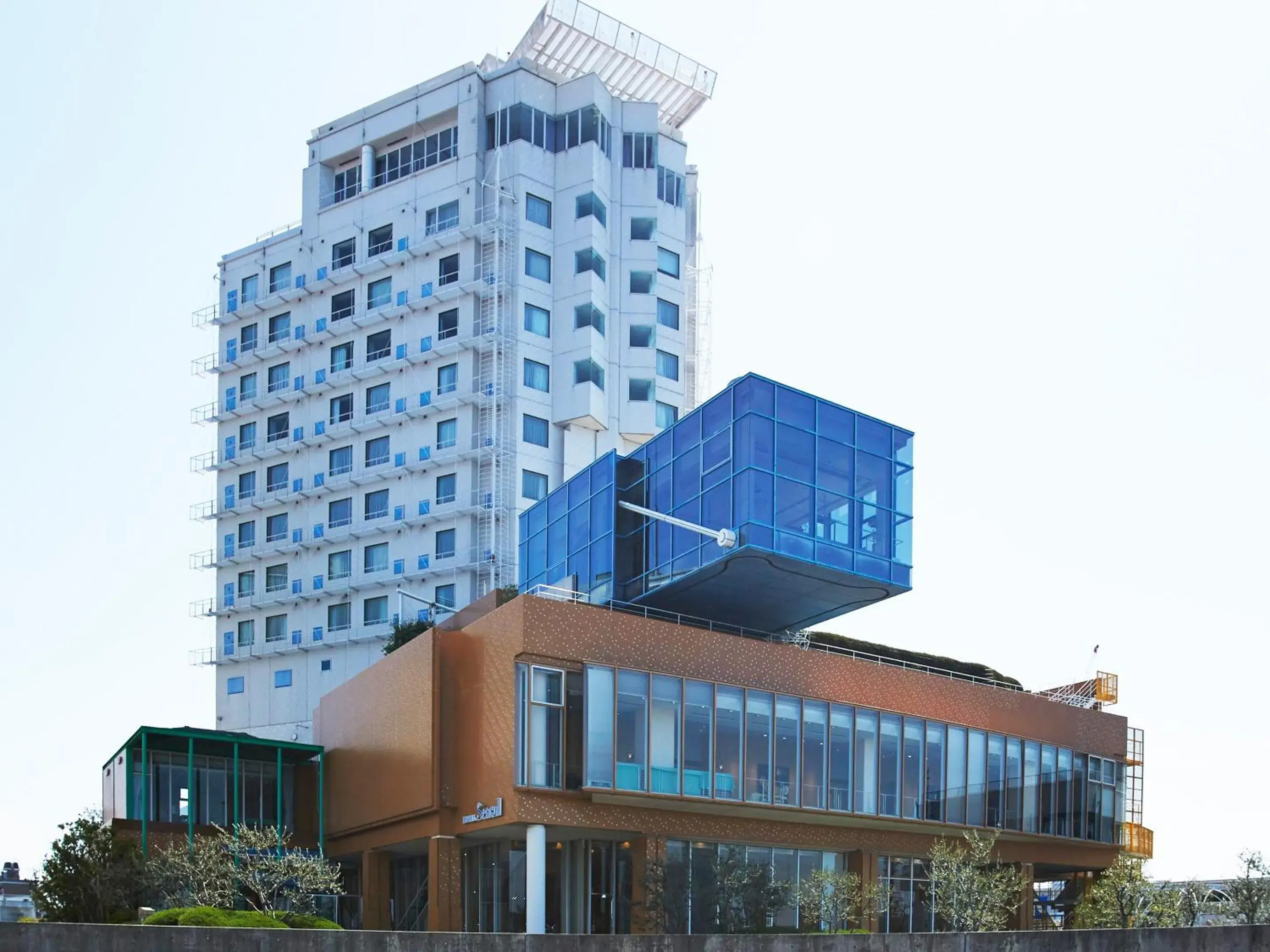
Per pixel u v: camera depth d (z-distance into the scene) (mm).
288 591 100250
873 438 57531
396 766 55469
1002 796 61031
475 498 93000
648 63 106375
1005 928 55469
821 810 53750
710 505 54969
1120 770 67750
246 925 43688
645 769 49594
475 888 54594
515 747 47875
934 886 53844
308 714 97562
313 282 103500
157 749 61156
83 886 49406
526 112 99250
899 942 35531
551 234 99000
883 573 56312
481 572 91625
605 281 98875
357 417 99438
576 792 48406
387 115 103688
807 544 53938
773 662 54031
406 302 97812
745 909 49719
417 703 54062
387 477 96688
